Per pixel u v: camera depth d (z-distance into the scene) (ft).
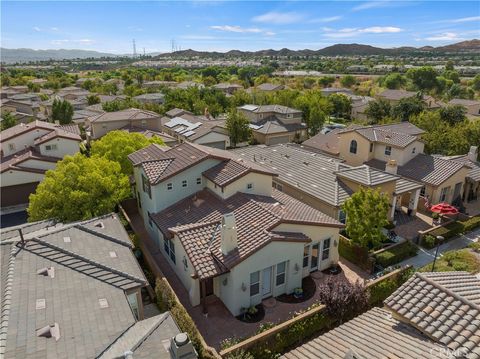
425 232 83.46
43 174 119.24
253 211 66.49
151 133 161.07
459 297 37.76
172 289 63.05
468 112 261.03
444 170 104.12
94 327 40.78
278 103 254.27
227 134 185.88
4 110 241.96
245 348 48.39
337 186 90.48
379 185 84.99
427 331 35.83
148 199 82.74
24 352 35.47
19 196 118.11
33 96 300.81
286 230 63.00
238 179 73.15
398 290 42.01
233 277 55.93
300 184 95.20
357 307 54.44
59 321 40.50
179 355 35.22
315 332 54.90
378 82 476.13
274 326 53.93
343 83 464.24
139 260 75.31
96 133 166.50
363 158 120.98
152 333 40.06
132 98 288.92
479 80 412.98
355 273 71.46
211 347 48.96
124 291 48.83
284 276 63.21
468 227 89.76
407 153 112.16
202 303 61.05
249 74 591.78
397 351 35.12
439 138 133.39
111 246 59.06
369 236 70.49
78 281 48.29
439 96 379.96
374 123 220.23
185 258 63.62
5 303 40.91
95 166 83.46
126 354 33.81
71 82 463.83
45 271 48.24
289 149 122.83
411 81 417.49
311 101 225.97
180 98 270.67
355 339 39.60
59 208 77.71
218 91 287.69
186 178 78.38
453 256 76.48
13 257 49.73
